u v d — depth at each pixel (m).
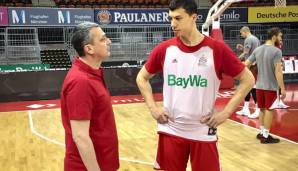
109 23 13.82
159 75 12.73
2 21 12.80
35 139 6.72
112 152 2.43
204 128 2.67
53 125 7.86
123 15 13.91
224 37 14.45
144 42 14.01
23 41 13.37
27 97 11.42
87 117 2.20
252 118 8.00
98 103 2.30
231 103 2.57
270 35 5.90
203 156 2.69
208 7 14.98
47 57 13.87
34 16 13.12
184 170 2.82
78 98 2.18
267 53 5.85
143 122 7.98
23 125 7.90
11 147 6.21
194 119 2.65
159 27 14.23
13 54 13.05
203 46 2.57
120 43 13.77
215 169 2.72
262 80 5.98
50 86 12.16
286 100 10.30
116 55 13.73
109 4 16.41
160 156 2.86
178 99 2.66
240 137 6.56
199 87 2.60
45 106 10.11
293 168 4.95
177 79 2.64
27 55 13.20
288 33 14.51
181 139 2.71
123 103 10.41
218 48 2.55
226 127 7.29
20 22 12.99
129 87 12.68
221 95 10.86
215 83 2.62
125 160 5.39
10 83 11.80
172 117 2.72
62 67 13.89
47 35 14.05
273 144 6.09
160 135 2.83
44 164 5.31
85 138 2.19
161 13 14.19
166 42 2.71
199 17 14.05
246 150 5.79
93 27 2.31
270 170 4.90
